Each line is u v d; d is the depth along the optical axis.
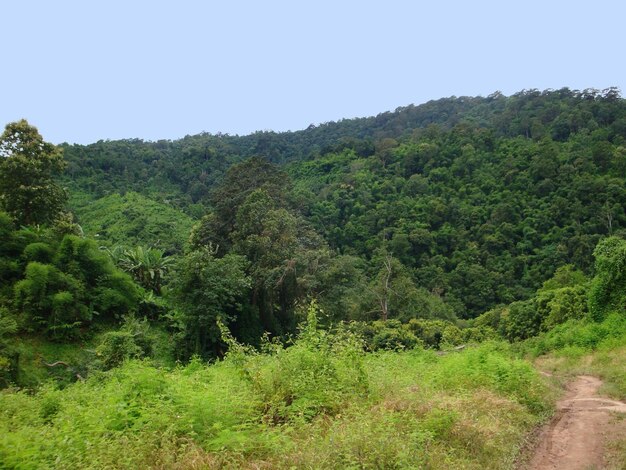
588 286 35.22
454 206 68.94
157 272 38.66
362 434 6.29
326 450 5.89
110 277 32.09
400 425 7.25
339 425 7.04
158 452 5.95
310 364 9.17
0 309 25.83
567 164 69.31
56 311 27.88
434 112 150.75
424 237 62.94
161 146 120.44
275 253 35.50
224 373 10.27
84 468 5.39
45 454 5.59
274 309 36.38
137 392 7.85
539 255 57.78
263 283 34.34
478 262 59.84
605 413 10.88
